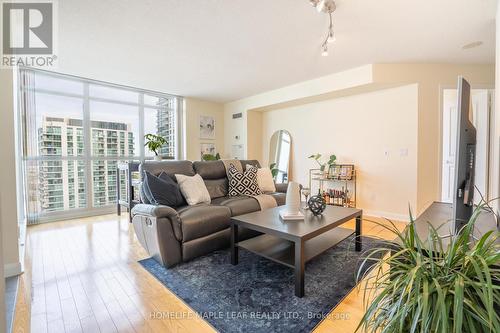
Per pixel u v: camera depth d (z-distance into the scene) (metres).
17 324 1.45
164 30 2.58
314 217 2.27
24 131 3.58
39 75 3.79
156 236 2.14
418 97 3.49
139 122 4.89
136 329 1.41
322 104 4.59
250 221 2.13
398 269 0.84
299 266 1.71
